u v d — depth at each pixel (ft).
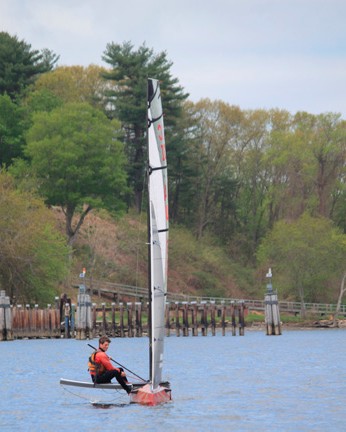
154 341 287.28
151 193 280.72
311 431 263.70
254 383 371.76
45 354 515.50
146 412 290.76
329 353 542.16
